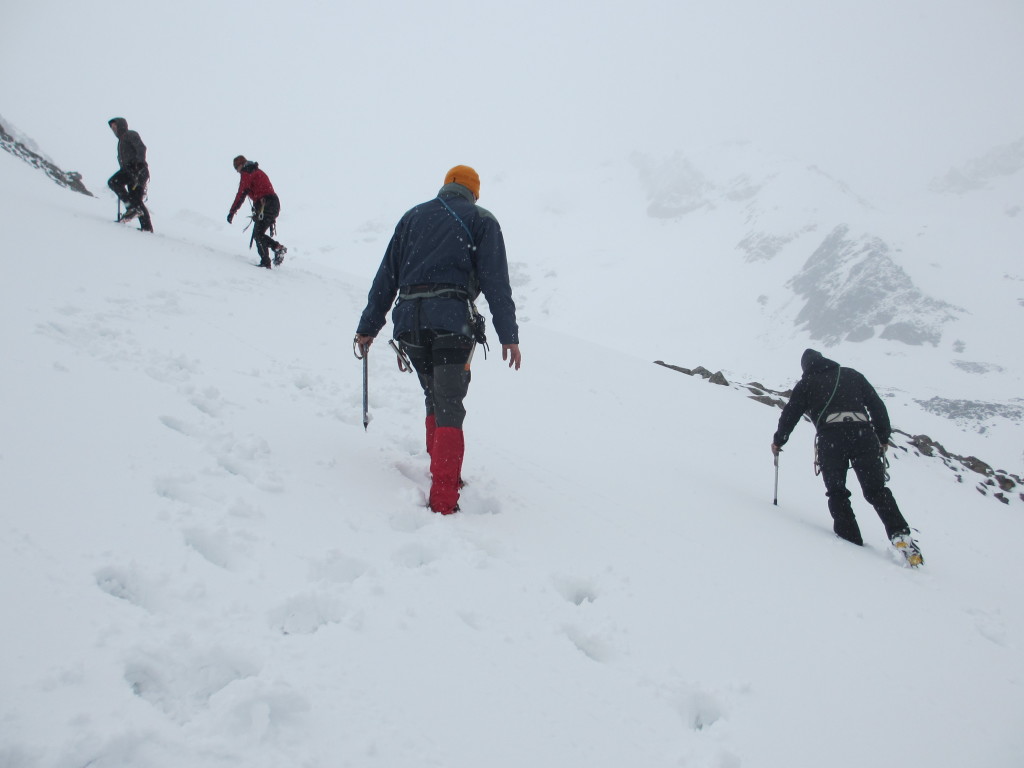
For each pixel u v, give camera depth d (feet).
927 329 458.91
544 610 8.73
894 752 7.47
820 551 13.66
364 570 8.70
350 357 20.31
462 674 7.09
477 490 12.20
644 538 11.85
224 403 13.33
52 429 9.80
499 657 7.55
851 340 466.70
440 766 5.83
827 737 7.50
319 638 7.04
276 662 6.52
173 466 9.76
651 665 8.18
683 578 10.61
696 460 19.99
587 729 6.81
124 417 10.94
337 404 15.49
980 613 12.03
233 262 33.17
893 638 10.14
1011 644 10.99
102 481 8.78
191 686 6.11
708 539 12.55
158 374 13.82
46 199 36.65
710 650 8.77
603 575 10.08
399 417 15.75
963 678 9.36
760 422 29.45
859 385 16.10
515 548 10.28
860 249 549.54
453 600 8.35
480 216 11.19
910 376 408.87
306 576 8.18
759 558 12.21
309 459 11.68
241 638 6.72
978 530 21.54
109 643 6.09
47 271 20.01
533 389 23.73
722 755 6.79
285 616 7.38
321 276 38.14
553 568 9.93
